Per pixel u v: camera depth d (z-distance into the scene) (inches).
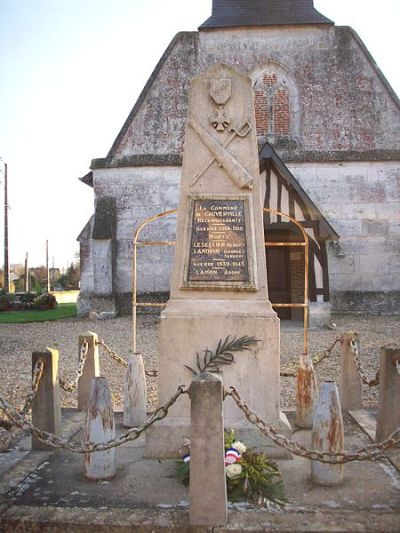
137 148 760.3
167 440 203.9
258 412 205.0
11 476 186.1
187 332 208.4
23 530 153.0
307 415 244.5
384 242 741.3
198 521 149.6
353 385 273.1
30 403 205.5
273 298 703.7
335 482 178.7
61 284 2111.2
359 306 736.3
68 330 621.6
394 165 741.3
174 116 760.3
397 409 213.2
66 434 234.5
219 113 221.9
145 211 753.6
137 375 249.6
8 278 1626.5
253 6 778.2
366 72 758.5
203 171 220.8
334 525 149.9
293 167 745.0
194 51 767.7
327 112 759.1
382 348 218.7
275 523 150.9
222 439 150.9
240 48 767.1
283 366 396.8
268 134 764.6
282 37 766.5
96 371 278.5
